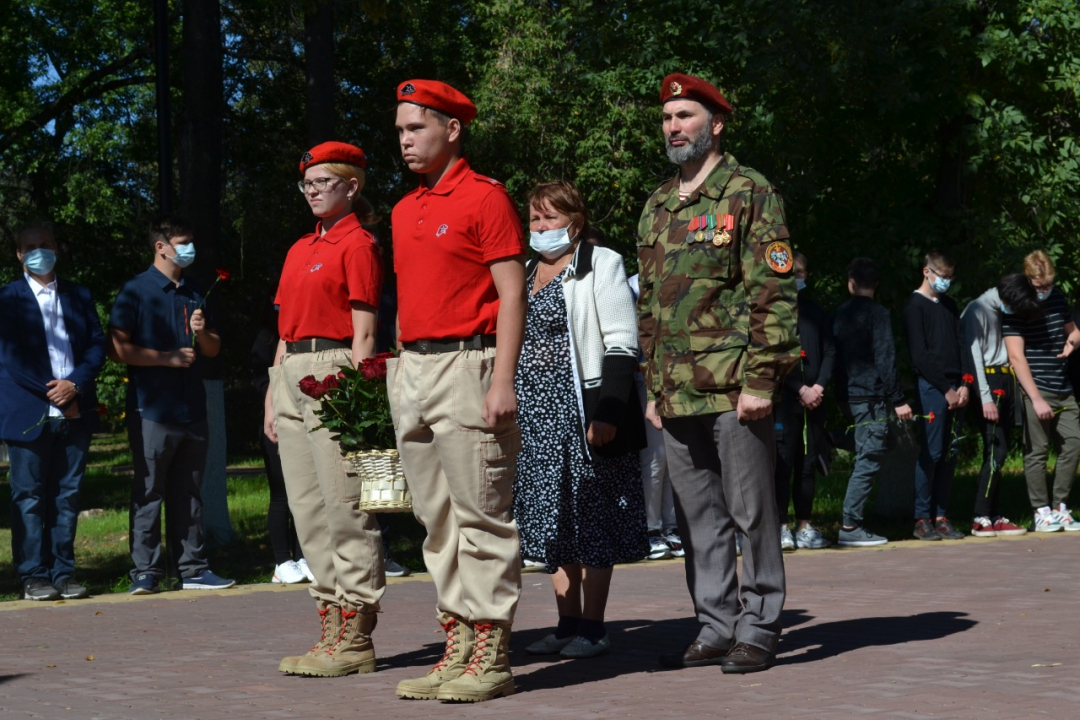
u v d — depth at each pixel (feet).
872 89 39.06
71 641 19.71
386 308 27.58
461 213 14.88
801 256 30.71
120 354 25.57
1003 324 33.78
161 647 19.02
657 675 16.03
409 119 15.15
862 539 31.55
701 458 16.80
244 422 103.91
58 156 93.71
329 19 37.83
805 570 26.78
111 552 35.96
